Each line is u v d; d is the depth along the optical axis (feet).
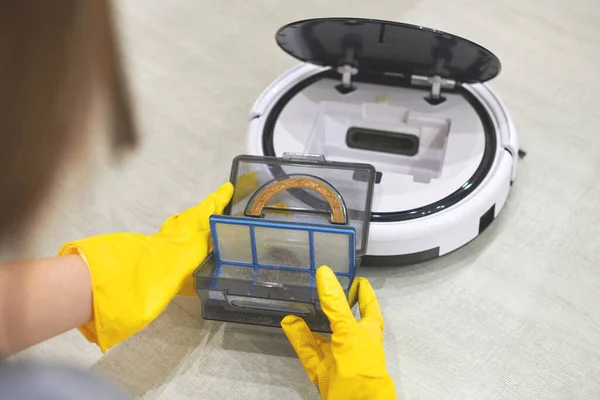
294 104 2.95
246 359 2.34
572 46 3.58
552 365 2.28
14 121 0.56
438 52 2.59
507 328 2.39
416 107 2.91
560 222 2.76
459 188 2.58
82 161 0.65
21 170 0.58
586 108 3.24
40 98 0.57
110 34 0.62
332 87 3.01
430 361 2.30
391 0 3.96
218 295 2.23
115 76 0.65
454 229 2.51
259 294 2.14
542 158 3.01
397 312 2.47
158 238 2.28
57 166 0.61
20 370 1.14
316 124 2.92
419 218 2.49
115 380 2.27
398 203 2.54
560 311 2.44
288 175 2.52
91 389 1.20
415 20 3.79
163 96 3.41
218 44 3.71
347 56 2.84
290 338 2.23
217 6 3.96
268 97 2.97
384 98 2.95
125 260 2.07
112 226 2.79
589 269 2.58
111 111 0.66
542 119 3.19
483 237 2.72
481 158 2.69
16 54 0.54
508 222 2.77
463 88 2.97
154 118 3.28
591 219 2.76
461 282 2.56
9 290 1.32
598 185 2.89
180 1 3.97
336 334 2.06
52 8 0.54
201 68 3.56
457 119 2.85
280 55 3.64
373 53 2.76
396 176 2.65
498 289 2.53
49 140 0.59
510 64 3.49
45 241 2.70
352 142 3.10
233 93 3.42
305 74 3.08
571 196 2.86
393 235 2.45
